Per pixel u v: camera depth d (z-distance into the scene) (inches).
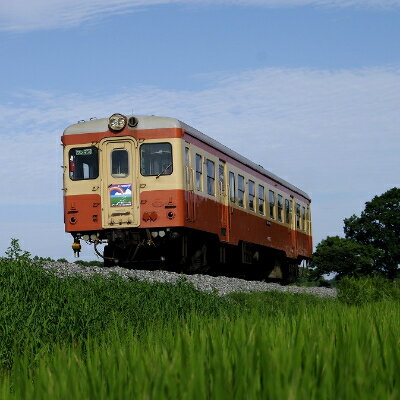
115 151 784.9
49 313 422.0
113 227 778.8
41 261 553.9
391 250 2370.8
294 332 191.9
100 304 484.7
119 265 839.1
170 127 776.3
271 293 753.6
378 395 116.8
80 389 140.5
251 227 1015.6
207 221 842.2
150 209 771.4
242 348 159.3
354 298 700.7
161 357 169.9
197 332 199.8
